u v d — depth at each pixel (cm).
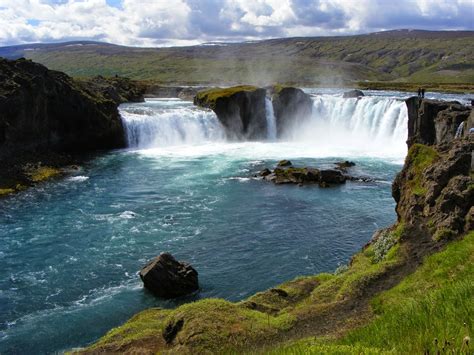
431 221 2416
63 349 2323
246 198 4803
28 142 6250
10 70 6216
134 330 2167
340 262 3281
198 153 7300
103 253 3450
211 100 8738
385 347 837
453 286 999
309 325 1862
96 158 6825
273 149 7681
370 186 5206
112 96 10738
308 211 4372
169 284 2830
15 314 2647
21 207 4484
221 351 1711
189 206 4538
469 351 651
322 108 8894
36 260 3331
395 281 2047
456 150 2612
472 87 14562
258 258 3362
